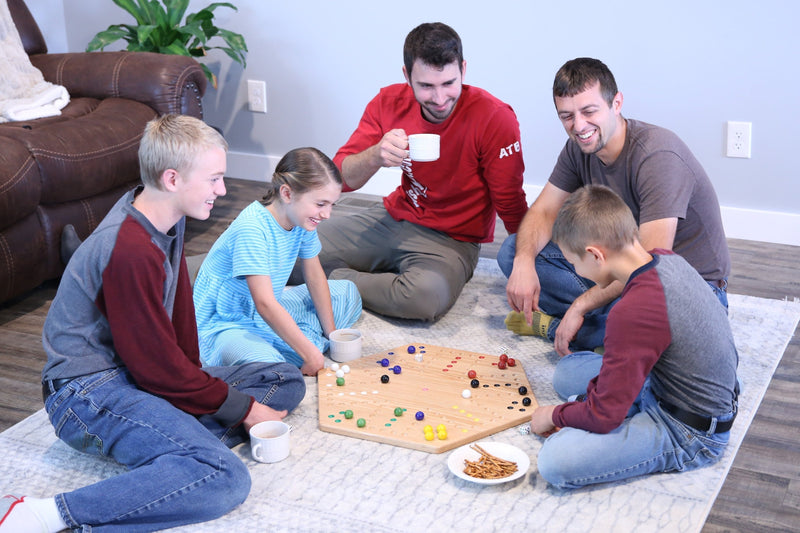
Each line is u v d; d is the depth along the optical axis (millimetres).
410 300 2541
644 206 2131
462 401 2092
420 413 2002
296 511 1697
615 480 1776
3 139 2672
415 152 2318
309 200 2098
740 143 3283
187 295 1849
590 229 1678
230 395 1831
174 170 1667
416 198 2693
